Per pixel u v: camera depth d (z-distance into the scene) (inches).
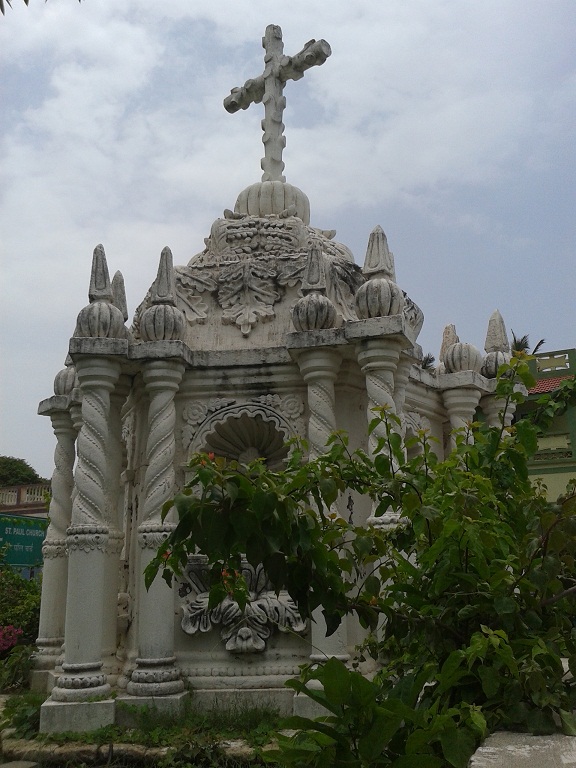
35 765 254.2
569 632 151.9
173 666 290.8
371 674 286.8
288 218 378.9
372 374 297.4
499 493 168.2
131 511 347.6
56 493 417.7
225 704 283.0
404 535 179.8
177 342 311.4
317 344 303.4
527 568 145.9
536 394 920.9
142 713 271.7
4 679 374.3
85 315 313.9
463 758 107.5
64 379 430.3
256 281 347.3
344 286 346.6
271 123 427.8
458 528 138.9
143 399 338.3
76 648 287.6
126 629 330.0
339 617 140.0
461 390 380.2
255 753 241.6
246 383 325.4
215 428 324.8
